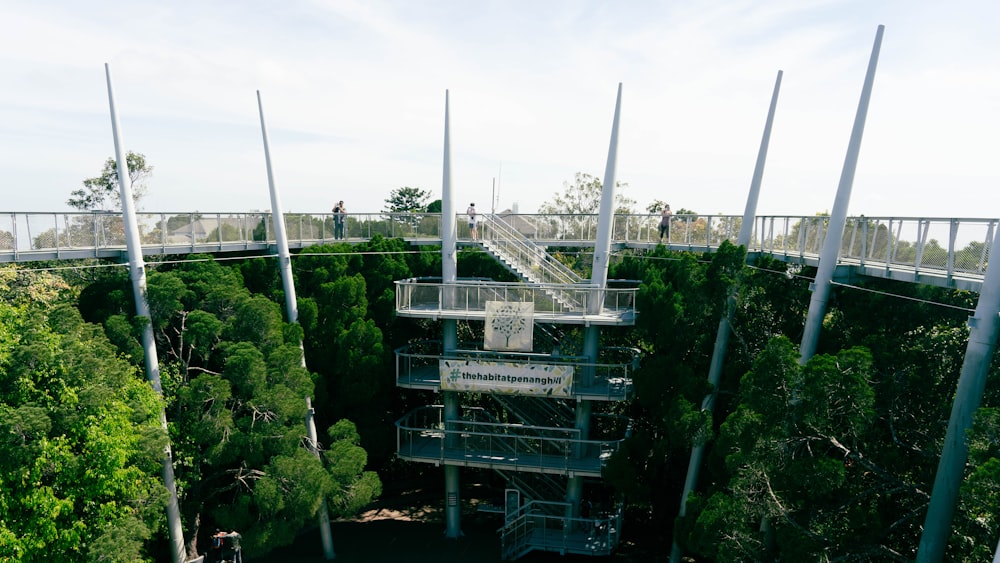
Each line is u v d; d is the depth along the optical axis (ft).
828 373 50.21
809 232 75.51
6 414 53.72
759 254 85.20
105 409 60.95
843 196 62.75
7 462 53.67
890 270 57.93
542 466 90.99
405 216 117.08
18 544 53.83
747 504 56.08
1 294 86.58
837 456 58.70
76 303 80.74
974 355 43.88
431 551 94.89
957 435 44.60
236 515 74.95
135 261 74.95
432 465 128.06
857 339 69.00
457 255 115.44
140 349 74.02
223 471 81.56
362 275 102.47
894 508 55.98
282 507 74.18
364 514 109.40
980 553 44.96
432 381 96.02
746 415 57.62
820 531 52.75
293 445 78.38
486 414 107.96
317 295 98.27
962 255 49.37
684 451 87.71
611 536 89.35
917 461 56.44
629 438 83.15
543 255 100.94
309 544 97.14
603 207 90.79
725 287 75.05
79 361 60.13
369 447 96.84
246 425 76.54
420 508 112.27
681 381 78.23
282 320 90.17
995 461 36.27
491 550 95.30
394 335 105.50
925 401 58.54
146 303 75.66
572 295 90.17
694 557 92.12
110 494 60.75
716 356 79.41
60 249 74.02
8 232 69.00
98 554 56.54
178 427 77.05
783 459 53.26
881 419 59.21
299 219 105.29
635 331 95.76
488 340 91.50
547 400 102.27
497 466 92.43
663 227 108.06
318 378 92.17
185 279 83.05
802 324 79.20
